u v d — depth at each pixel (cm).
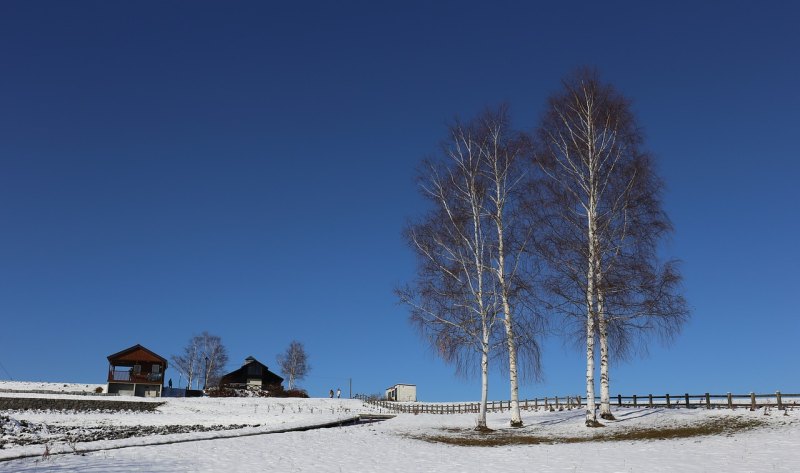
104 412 5381
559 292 3375
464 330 3559
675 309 3231
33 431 3356
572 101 3588
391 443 3058
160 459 2345
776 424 2903
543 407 5144
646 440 2806
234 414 5341
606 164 3509
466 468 2214
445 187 3734
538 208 3538
